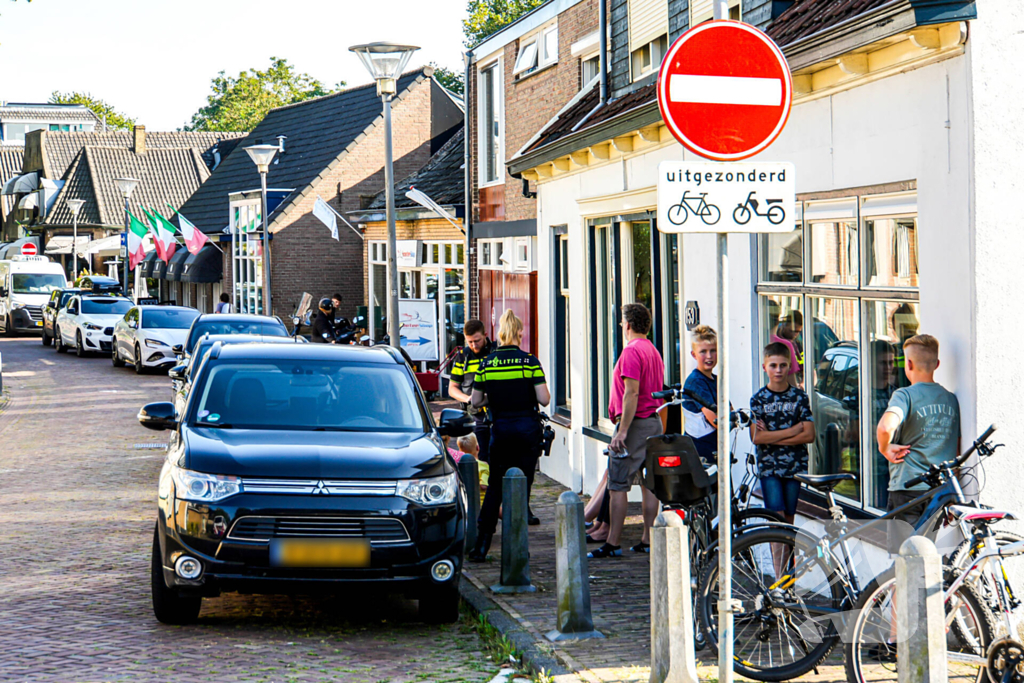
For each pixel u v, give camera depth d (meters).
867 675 13.12
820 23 18.92
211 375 19.53
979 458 14.56
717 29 11.40
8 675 14.61
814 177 18.86
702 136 11.39
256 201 85.81
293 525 16.20
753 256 21.12
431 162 64.00
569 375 33.50
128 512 26.95
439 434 19.45
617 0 32.66
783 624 14.00
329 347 21.14
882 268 17.09
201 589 16.19
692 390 19.27
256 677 14.70
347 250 84.88
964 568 13.07
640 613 17.55
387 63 34.88
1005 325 14.63
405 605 18.92
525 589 19.16
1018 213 14.61
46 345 95.56
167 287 115.88
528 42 43.44
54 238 138.25
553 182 33.34
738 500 16.12
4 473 33.03
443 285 54.75
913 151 15.91
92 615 17.81
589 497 30.23
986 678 12.79
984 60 14.52
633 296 28.52
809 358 19.44
